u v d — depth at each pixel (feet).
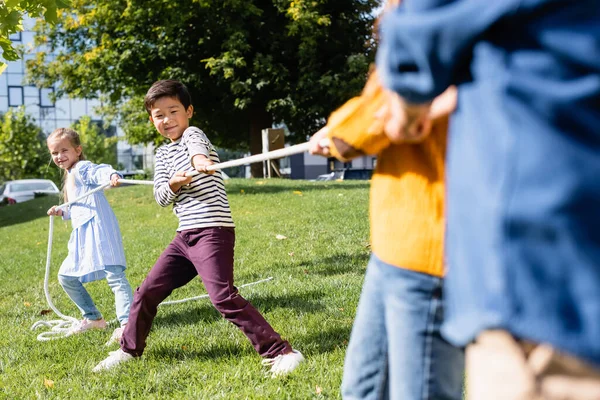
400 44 4.01
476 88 3.82
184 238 11.51
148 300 12.00
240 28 63.46
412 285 5.28
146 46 67.92
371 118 5.38
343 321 13.99
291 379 10.74
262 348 11.15
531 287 3.41
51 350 14.01
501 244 3.48
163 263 11.88
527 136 3.52
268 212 32.14
